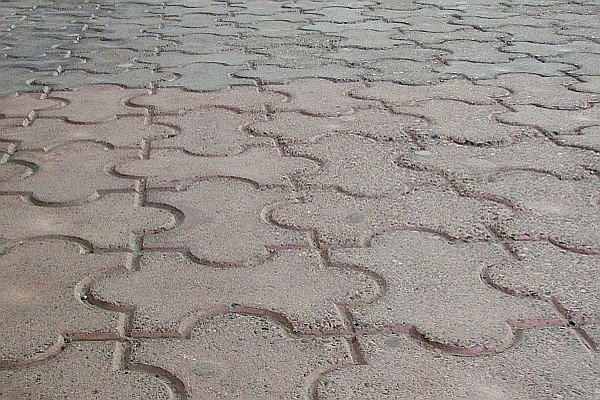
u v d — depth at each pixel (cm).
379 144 320
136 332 192
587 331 189
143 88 414
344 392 169
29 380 175
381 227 245
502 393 168
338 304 202
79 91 411
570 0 675
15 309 203
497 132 331
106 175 292
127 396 170
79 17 644
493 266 219
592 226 241
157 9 677
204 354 183
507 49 492
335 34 548
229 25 592
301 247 233
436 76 427
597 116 352
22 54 503
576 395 167
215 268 221
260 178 286
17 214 259
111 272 220
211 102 386
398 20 600
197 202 266
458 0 688
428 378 174
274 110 371
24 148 323
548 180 278
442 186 275
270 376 175
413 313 198
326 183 280
